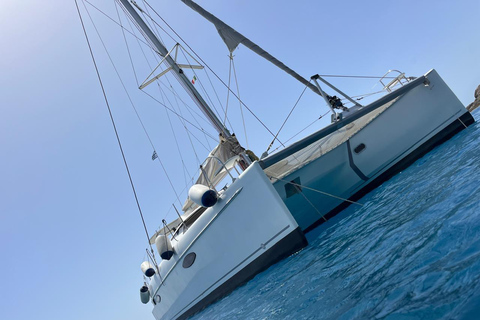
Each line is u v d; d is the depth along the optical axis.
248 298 4.89
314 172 7.43
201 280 6.30
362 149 8.07
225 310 5.10
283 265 5.27
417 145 8.38
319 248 5.34
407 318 1.97
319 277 3.89
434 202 4.06
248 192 5.43
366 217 5.89
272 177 6.80
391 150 8.30
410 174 7.30
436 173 5.70
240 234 5.61
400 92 7.59
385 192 7.18
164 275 7.22
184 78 7.64
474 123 8.38
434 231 3.08
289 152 5.73
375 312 2.27
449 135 8.32
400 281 2.52
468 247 2.38
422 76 8.20
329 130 6.24
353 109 8.30
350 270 3.51
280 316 3.34
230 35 7.34
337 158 7.75
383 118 8.24
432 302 1.98
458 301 1.83
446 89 8.34
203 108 7.54
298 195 7.43
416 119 8.30
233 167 7.82
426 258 2.64
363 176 8.33
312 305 3.15
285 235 5.20
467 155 5.55
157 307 8.16
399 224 4.10
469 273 2.03
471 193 3.53
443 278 2.18
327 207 8.44
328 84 7.68
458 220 2.97
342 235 5.54
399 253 3.12
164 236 6.82
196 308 6.58
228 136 7.19
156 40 7.91
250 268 5.60
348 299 2.79
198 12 7.26
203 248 6.12
